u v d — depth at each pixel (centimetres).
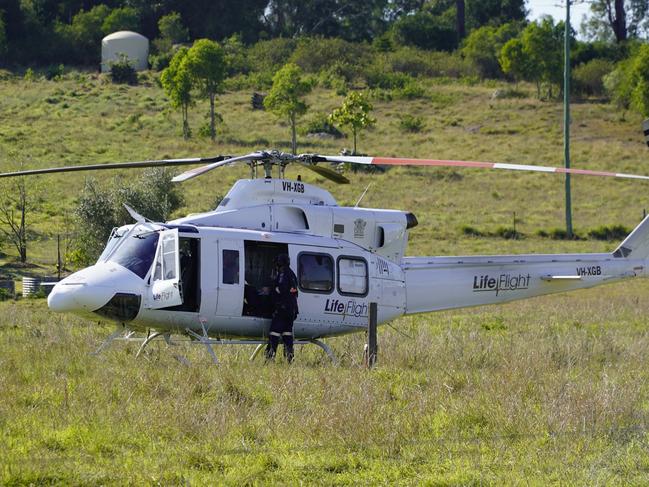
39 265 11081
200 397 3191
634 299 8856
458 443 2708
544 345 4694
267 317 4250
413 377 3756
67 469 2333
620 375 3909
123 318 4066
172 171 12338
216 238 4144
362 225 4547
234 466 2436
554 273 5141
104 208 10719
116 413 2831
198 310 4103
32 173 4012
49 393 3114
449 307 4872
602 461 2519
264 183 4391
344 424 2758
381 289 4569
